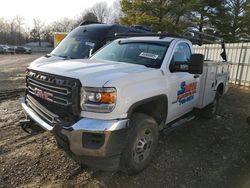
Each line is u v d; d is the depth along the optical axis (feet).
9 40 316.19
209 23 117.80
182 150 14.97
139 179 11.64
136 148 11.28
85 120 9.88
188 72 14.19
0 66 63.00
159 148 14.96
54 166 12.18
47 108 11.39
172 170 12.62
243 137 17.87
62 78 10.48
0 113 19.74
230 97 33.37
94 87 9.86
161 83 12.66
